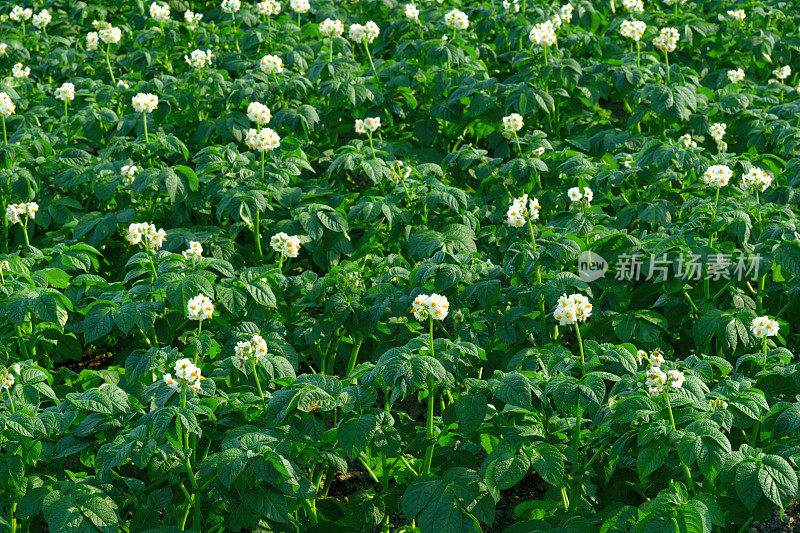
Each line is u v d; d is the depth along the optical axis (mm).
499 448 4168
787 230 5992
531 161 7500
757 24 10555
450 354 4492
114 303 5660
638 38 9336
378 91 8586
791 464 4215
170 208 7465
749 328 5746
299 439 4246
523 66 9062
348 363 6016
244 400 4512
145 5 12328
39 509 4059
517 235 6645
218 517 4551
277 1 11797
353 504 4656
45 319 5629
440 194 6938
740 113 8586
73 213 7762
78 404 4328
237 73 10086
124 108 9406
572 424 4688
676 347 6352
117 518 4074
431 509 4059
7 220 7484
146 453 4094
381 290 5836
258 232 7008
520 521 4738
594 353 4727
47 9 12297
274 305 5652
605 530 4066
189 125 9102
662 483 4566
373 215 6879
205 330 5703
